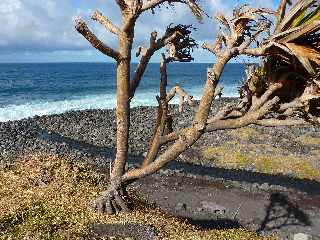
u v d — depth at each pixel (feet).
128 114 45.34
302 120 37.58
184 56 45.09
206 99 40.52
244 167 104.88
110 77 554.87
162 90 44.60
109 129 149.18
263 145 122.72
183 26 44.91
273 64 38.14
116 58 43.16
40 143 122.31
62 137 135.03
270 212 75.10
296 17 34.22
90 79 501.97
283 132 138.51
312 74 32.86
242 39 37.58
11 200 43.75
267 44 34.78
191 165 104.73
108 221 40.81
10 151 110.73
